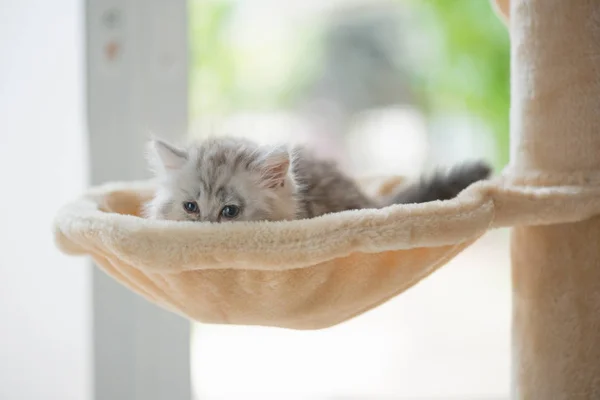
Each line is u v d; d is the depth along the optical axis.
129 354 0.78
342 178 0.67
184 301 0.53
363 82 0.99
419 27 0.99
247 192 0.59
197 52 0.83
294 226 0.49
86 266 0.77
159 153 0.61
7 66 0.75
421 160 1.00
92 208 0.54
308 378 0.87
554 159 0.55
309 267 0.50
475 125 0.98
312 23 0.96
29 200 0.76
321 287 0.52
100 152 0.75
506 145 0.96
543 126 0.55
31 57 0.75
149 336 0.78
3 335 0.76
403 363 0.89
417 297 0.95
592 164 0.54
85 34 0.74
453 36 0.97
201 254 0.48
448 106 0.99
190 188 0.59
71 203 0.55
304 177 0.64
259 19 0.93
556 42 0.54
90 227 0.50
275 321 0.54
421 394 0.86
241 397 0.85
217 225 0.49
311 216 0.61
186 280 0.51
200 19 0.84
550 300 0.56
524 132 0.56
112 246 0.49
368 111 1.00
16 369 0.77
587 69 0.54
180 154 0.60
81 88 0.75
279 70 0.95
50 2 0.74
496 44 0.95
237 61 0.90
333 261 0.51
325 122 0.98
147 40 0.75
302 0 0.95
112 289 0.77
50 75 0.75
